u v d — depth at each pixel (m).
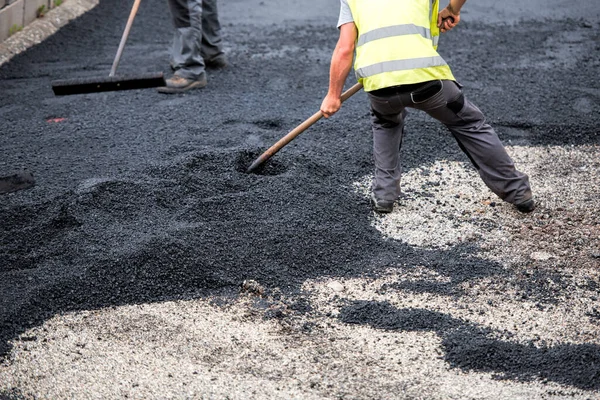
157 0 10.91
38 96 7.23
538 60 8.08
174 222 4.68
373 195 4.98
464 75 7.62
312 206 4.92
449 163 5.71
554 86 7.26
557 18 9.63
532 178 5.45
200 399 3.32
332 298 4.09
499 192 4.88
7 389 3.40
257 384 3.41
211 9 7.59
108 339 3.74
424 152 5.86
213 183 5.13
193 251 4.34
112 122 6.47
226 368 3.52
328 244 4.56
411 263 4.41
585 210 4.98
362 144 5.95
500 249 4.54
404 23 4.35
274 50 8.61
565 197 5.16
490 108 6.72
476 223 4.86
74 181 5.27
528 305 3.99
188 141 5.97
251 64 8.10
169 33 9.34
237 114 6.59
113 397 3.34
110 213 4.75
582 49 8.41
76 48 8.81
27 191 5.13
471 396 3.32
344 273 4.33
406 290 4.15
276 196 4.98
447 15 4.61
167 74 7.71
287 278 4.26
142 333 3.79
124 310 3.98
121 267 4.20
